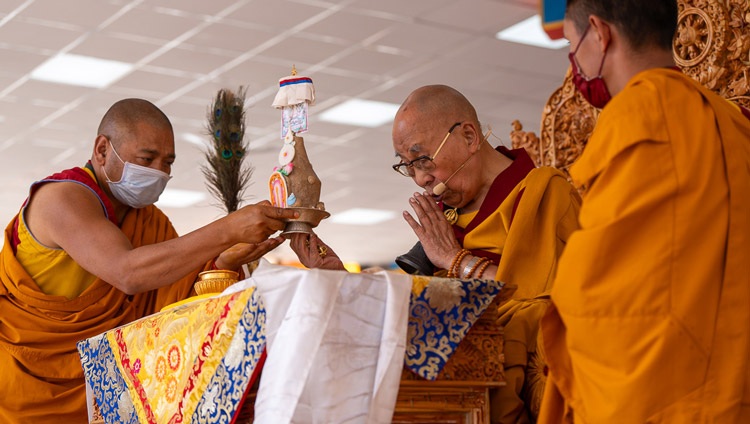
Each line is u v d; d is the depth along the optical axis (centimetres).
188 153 1121
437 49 864
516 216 268
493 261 279
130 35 816
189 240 291
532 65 901
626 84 205
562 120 392
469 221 298
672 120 186
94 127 1033
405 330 191
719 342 180
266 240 300
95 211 326
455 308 202
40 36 812
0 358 326
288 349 184
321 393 186
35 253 330
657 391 176
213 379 204
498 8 780
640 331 178
